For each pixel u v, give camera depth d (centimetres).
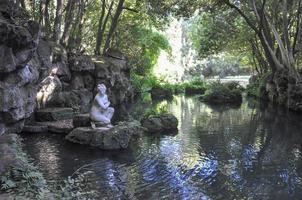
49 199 830
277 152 1569
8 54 1320
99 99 1617
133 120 2114
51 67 2125
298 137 1878
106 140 1488
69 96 2220
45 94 2052
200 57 4650
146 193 1053
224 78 7906
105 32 3966
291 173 1282
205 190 1102
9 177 919
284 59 3164
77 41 2919
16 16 1431
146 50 4709
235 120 2442
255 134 1953
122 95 3103
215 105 3422
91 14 3750
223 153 1538
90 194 1014
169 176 1210
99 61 2828
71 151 1437
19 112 1438
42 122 1845
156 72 5500
